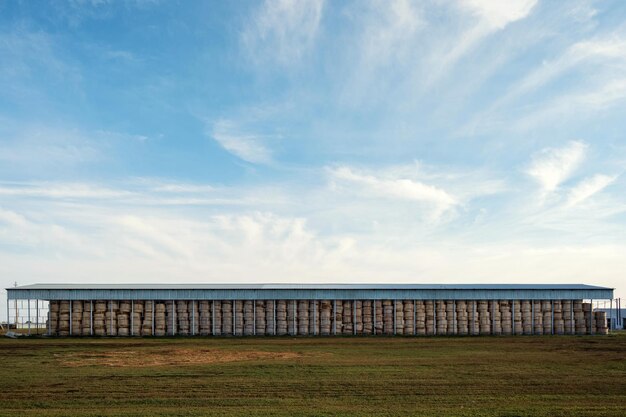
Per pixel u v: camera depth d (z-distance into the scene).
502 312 44.25
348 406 16.73
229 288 42.69
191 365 24.73
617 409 16.33
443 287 44.62
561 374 22.27
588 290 44.88
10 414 15.77
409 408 16.50
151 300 42.47
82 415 15.59
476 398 17.89
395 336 41.53
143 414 15.69
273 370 23.12
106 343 35.38
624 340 37.62
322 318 42.97
